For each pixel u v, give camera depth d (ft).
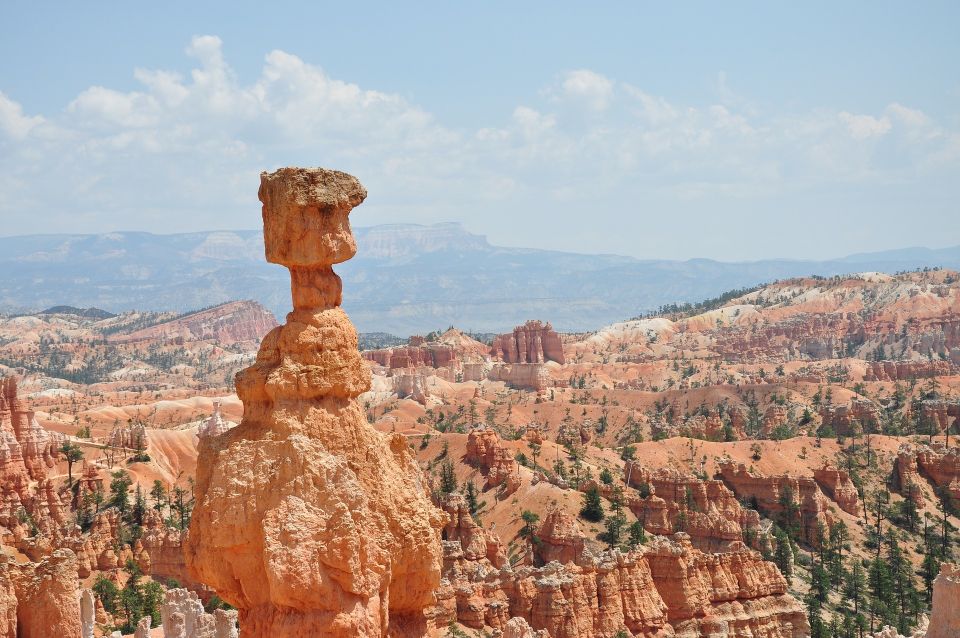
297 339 91.76
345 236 94.73
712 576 418.31
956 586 208.74
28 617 125.70
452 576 361.30
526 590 368.07
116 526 511.81
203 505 89.97
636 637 381.60
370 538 88.79
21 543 445.37
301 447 87.76
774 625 417.69
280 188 92.99
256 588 88.43
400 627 97.35
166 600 223.71
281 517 86.33
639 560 398.21
